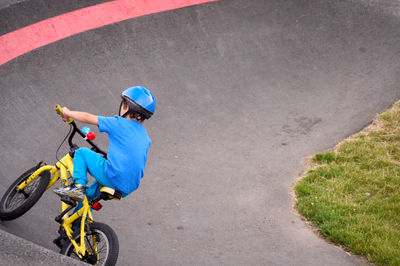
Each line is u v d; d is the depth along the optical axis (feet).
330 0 33.40
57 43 27.43
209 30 30.86
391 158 21.85
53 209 16.99
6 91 23.52
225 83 27.50
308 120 25.18
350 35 31.14
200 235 17.06
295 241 16.85
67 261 11.81
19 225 14.87
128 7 30.99
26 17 28.35
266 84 27.73
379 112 25.49
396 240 16.22
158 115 24.50
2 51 25.96
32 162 19.76
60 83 25.12
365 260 15.74
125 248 15.78
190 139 23.20
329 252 16.15
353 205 18.49
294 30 31.50
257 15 32.45
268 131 24.29
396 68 28.66
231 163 21.84
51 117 22.88
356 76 28.30
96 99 24.77
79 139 21.94
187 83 27.04
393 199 18.78
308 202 18.95
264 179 20.92
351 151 22.47
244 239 16.96
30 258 11.64
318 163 21.98
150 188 19.60
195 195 19.49
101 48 27.94
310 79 28.22
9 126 21.47
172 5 31.99
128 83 26.25
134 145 11.84
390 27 31.45
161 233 16.97
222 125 24.45
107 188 12.20
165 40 29.63
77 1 30.35
